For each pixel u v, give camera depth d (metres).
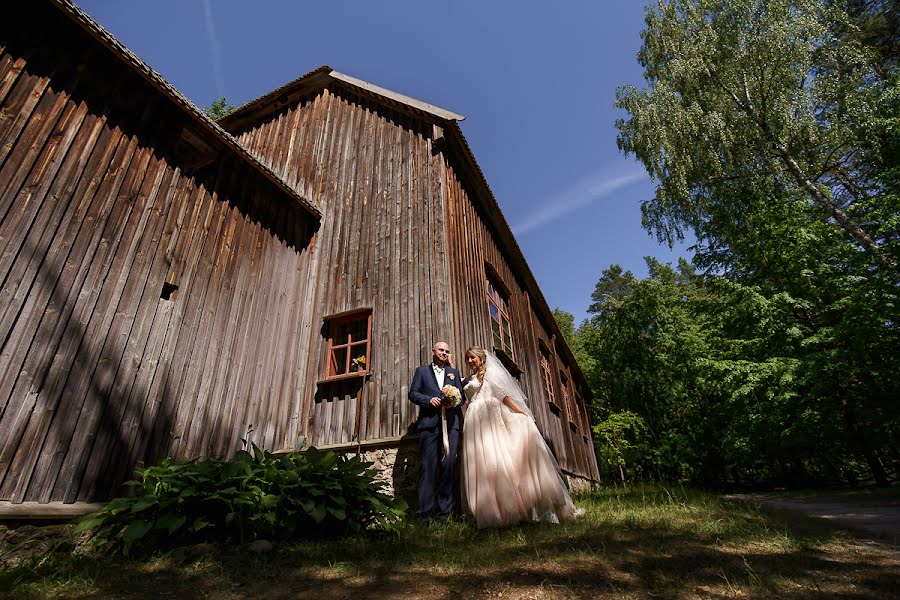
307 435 5.81
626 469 18.14
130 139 4.79
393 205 6.95
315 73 8.84
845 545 2.41
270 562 2.48
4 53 3.85
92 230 4.22
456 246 6.67
